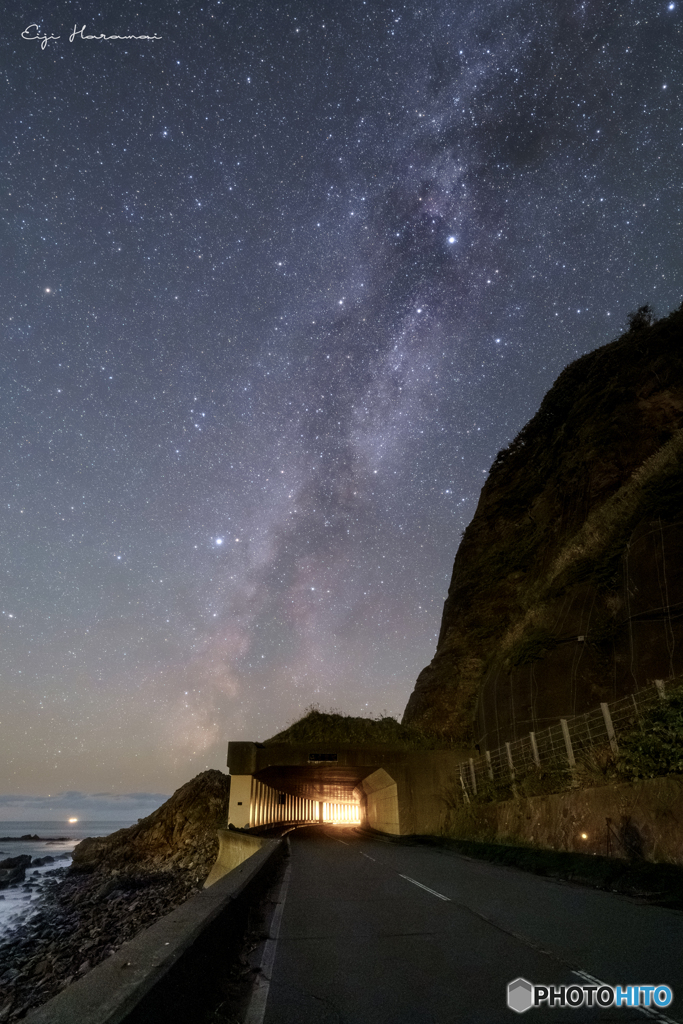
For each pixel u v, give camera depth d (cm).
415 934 720
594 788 1424
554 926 755
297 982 533
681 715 1302
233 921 616
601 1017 440
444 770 2942
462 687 3822
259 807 3484
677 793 1134
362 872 1402
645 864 1116
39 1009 280
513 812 1852
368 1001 481
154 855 4256
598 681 2233
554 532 3772
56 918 2872
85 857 4944
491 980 532
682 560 1998
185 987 377
